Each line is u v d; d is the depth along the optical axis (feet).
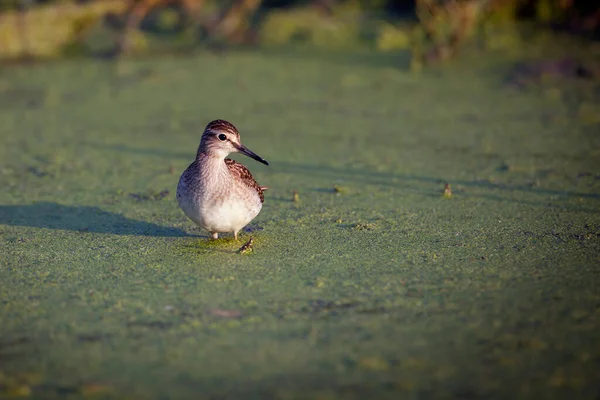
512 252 35.35
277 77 73.56
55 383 25.36
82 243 37.86
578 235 37.24
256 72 75.56
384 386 24.75
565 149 51.39
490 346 26.91
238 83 71.72
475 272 33.14
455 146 53.11
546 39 81.97
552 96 63.93
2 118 62.64
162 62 80.33
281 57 81.35
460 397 24.07
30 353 27.17
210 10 92.63
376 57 79.92
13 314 30.09
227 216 35.47
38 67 79.92
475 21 81.66
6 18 83.97
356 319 29.12
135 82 73.05
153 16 96.99
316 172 48.88
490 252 35.42
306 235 38.34
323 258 35.22
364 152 52.47
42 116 63.05
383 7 96.12
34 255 36.35
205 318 29.48
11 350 27.37
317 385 24.84
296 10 92.63
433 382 24.90
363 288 31.86
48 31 84.53
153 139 56.70
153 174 49.08
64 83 73.26
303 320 29.12
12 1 89.35
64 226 40.40
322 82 71.36
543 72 69.82
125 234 39.09
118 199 44.60
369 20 92.27
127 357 26.78
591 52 75.41
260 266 34.42
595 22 83.97
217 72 75.82
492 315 29.12
